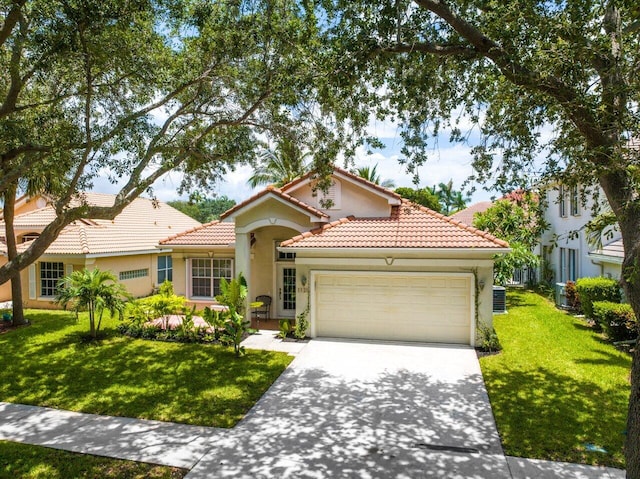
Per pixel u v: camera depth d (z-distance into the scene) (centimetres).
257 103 1068
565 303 1969
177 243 1788
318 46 793
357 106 855
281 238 1770
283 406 904
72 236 2069
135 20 873
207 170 1230
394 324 1400
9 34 789
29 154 1003
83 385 1027
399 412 866
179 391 986
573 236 609
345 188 1617
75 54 862
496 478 627
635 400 478
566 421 803
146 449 722
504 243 1285
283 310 1792
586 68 629
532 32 621
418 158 845
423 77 780
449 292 1355
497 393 950
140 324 1524
